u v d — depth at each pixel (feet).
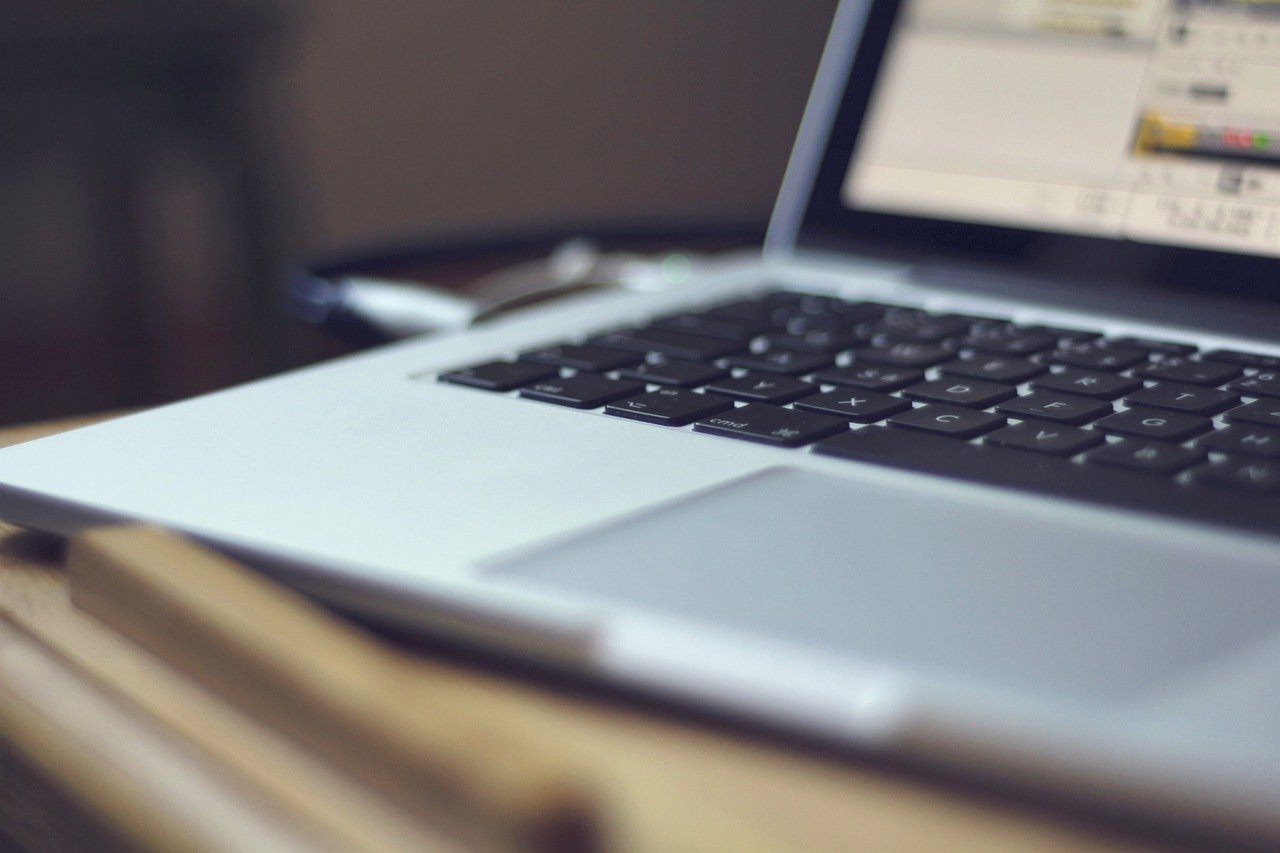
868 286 1.81
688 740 0.74
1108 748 0.61
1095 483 1.02
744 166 7.07
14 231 6.51
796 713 0.70
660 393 1.29
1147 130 1.64
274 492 1.02
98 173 5.83
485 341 1.54
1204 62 1.61
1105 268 1.62
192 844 0.65
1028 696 0.67
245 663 0.72
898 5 1.87
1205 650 0.73
